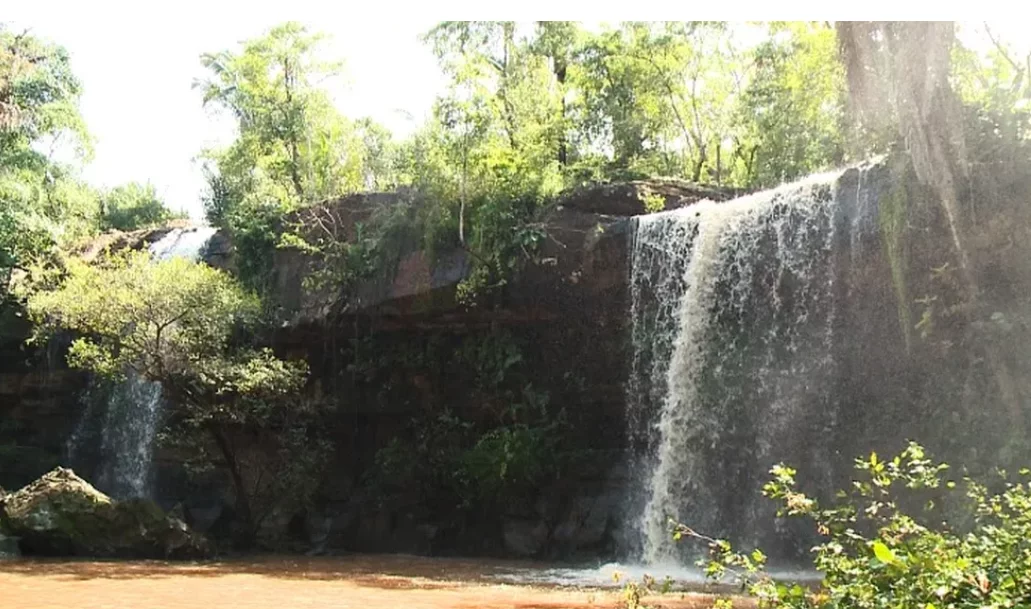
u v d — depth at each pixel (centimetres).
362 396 2617
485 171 2373
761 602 559
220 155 4266
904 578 496
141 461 2930
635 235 2211
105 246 3145
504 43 3691
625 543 2206
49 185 3819
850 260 1894
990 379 1655
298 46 4056
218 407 2316
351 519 2500
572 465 2322
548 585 1616
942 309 1731
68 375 3109
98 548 1950
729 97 3653
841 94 2359
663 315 2236
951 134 1666
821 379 1953
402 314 2461
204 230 3231
